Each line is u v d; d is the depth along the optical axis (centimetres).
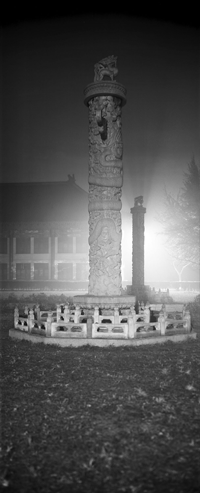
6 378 1034
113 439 684
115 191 1684
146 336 1430
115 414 793
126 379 1020
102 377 1039
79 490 543
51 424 747
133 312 1412
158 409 818
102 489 545
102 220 1664
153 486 549
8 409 823
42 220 7012
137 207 3756
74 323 1410
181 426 735
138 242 3747
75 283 6438
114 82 1659
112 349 1330
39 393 922
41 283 6594
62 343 1385
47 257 6975
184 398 883
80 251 6900
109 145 1678
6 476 576
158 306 2388
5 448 655
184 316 1531
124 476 573
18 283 6681
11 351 1328
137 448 652
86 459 619
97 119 1609
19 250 7088
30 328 1546
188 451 642
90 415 789
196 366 1145
